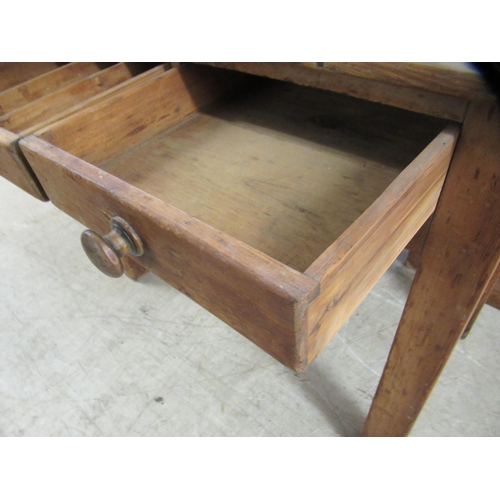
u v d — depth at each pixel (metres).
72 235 1.28
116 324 1.03
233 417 0.85
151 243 0.39
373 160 0.57
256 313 0.32
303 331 0.30
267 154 0.60
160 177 0.58
